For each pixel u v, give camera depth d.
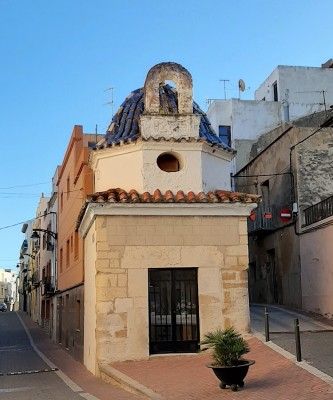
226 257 14.32
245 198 14.43
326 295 19.19
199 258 14.19
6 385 14.31
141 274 13.89
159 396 9.83
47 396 11.79
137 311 13.72
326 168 21.91
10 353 25.23
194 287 14.23
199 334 13.91
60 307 28.56
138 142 14.77
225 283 14.20
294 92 35.06
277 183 24.06
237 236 14.46
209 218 14.39
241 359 9.88
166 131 14.93
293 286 22.14
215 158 15.82
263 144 29.88
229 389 9.67
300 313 20.03
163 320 13.99
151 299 14.02
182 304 14.13
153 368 12.60
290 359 11.40
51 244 34.22
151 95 15.23
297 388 9.25
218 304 14.08
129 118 16.08
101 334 13.51
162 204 13.98
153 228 14.11
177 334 13.98
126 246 13.92
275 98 36.00
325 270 19.34
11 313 65.25
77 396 11.46
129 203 13.81
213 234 14.34
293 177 22.19
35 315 50.78
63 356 22.88
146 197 14.02
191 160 15.04
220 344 9.78
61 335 27.77
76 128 23.33
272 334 14.70
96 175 15.97
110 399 10.62
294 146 22.19
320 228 19.78
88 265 16.53
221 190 15.48
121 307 13.66
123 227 13.98
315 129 22.31
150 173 14.77
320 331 15.68
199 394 9.63
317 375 9.90
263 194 25.80
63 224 27.94
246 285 14.32
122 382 11.62
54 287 31.80
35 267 52.53
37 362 20.78
